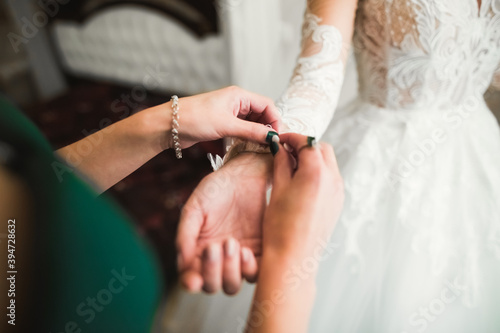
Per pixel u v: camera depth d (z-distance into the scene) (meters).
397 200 0.62
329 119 0.63
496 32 0.60
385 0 0.60
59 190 0.21
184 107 0.54
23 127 0.21
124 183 1.63
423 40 0.60
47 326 0.20
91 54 2.44
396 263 0.57
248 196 0.47
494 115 0.74
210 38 1.96
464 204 0.61
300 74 0.64
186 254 0.42
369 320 0.53
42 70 2.44
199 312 0.57
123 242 0.25
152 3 1.99
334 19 0.63
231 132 0.53
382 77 0.66
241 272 0.40
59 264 0.20
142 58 2.28
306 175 0.42
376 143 0.69
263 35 1.71
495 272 0.55
